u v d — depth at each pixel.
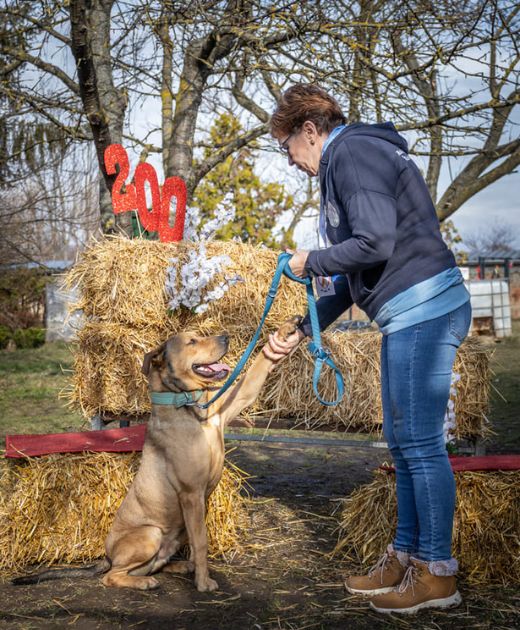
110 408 4.59
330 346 4.55
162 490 3.28
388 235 2.62
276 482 5.23
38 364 14.14
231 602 2.95
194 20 5.97
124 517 3.37
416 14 5.99
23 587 3.12
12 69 7.16
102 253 4.61
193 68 6.84
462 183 8.42
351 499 3.79
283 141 3.06
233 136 11.94
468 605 2.88
